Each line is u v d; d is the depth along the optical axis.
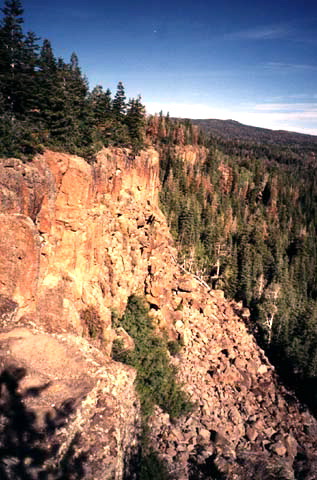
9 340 22.00
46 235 28.34
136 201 49.56
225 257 71.62
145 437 27.16
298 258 83.81
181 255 68.19
